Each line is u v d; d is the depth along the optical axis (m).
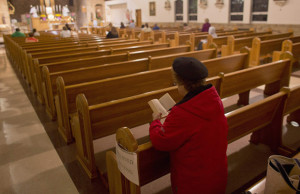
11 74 7.80
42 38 11.55
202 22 16.56
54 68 4.70
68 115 3.37
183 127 1.53
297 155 1.95
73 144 3.47
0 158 3.21
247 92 4.49
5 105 5.09
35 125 4.11
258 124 2.86
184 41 10.05
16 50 8.01
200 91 1.54
